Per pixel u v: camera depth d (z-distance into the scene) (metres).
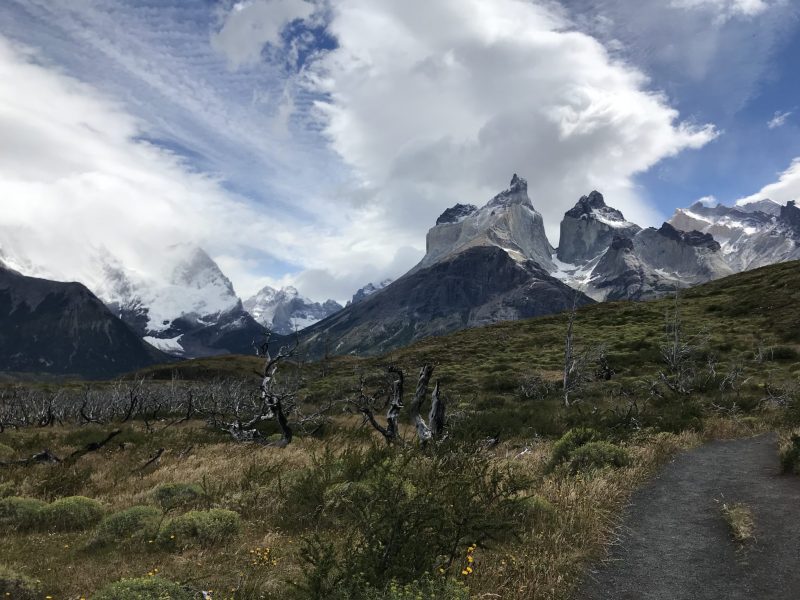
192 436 26.27
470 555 7.19
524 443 19.05
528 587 6.29
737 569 7.07
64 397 59.47
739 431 18.06
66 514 10.70
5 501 10.93
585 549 7.66
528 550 7.40
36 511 10.80
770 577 6.76
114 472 16.69
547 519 8.63
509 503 8.20
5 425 40.38
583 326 68.62
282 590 6.52
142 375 96.88
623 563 7.43
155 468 17.45
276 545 8.41
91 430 27.81
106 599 5.91
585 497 9.59
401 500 6.50
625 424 19.70
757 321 50.88
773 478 11.56
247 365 99.88
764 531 8.29
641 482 11.74
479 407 36.00
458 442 11.16
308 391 52.19
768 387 26.98
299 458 17.61
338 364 81.12
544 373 45.09
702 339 45.53
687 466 13.31
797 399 20.72
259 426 29.91
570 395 35.12
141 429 32.12
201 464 17.75
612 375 41.03
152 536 9.12
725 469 12.83
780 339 43.31
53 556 8.66
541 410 28.03
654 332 55.66
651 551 7.85
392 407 19.28
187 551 8.41
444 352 65.81
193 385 68.06
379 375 53.94
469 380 46.34
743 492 10.62
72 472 15.93
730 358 40.12
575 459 12.89
